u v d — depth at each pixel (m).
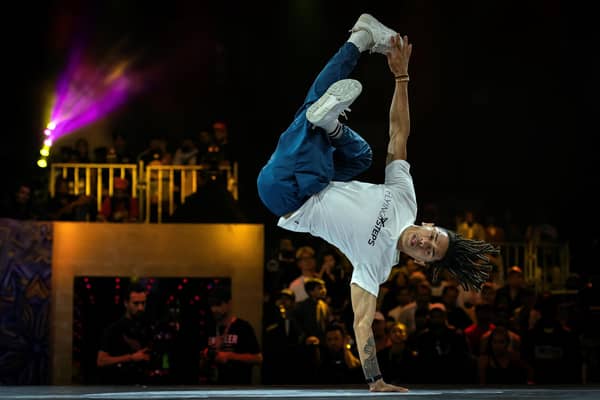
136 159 13.44
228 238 11.74
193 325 11.30
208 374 9.66
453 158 18.36
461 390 6.08
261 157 17.75
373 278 5.45
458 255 5.41
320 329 10.00
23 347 11.26
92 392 6.02
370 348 5.41
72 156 12.94
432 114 18.42
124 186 12.45
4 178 16.47
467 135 18.41
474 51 18.53
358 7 18.41
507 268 13.88
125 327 9.41
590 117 18.31
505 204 18.11
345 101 5.38
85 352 11.46
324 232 5.51
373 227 5.39
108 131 17.38
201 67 17.89
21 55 17.25
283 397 5.09
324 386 7.57
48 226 11.48
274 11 18.20
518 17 18.55
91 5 17.64
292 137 5.55
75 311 11.49
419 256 5.41
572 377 10.23
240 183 16.50
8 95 17.09
